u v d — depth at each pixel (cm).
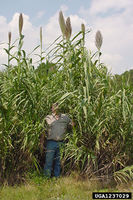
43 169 539
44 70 546
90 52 539
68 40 532
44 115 535
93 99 509
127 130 527
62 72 550
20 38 526
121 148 528
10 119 486
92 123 497
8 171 501
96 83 534
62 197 423
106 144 527
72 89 514
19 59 515
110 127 527
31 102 494
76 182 488
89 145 510
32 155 504
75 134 491
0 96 473
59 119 530
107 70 551
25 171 508
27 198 413
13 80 495
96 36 541
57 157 518
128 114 519
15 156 507
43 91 516
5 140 475
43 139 520
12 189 455
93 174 507
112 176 516
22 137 498
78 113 488
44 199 420
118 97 498
